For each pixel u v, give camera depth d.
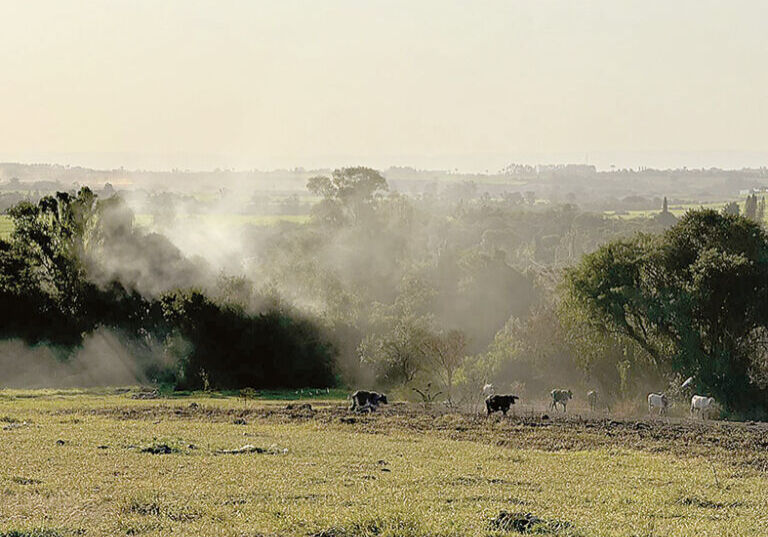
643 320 67.44
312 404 57.56
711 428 43.84
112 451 29.58
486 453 33.34
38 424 39.06
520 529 19.33
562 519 20.33
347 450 32.47
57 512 19.81
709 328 64.50
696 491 25.34
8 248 90.38
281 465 27.73
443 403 58.69
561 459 32.41
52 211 90.38
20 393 66.00
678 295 63.78
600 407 59.25
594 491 24.83
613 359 67.88
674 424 45.81
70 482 23.33
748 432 42.38
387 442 36.19
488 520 19.91
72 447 30.36
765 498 24.88
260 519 19.53
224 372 80.88
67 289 88.12
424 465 29.22
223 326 81.38
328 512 20.14
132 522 19.00
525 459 32.03
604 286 66.88
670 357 64.94
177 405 53.62
